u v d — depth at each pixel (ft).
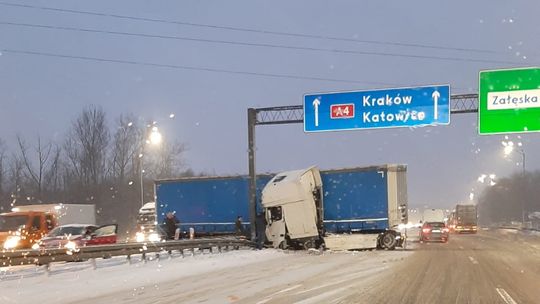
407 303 39.24
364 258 80.23
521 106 85.15
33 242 86.38
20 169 185.88
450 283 50.39
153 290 47.42
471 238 156.76
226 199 111.04
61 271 57.98
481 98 86.74
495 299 41.16
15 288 47.24
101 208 188.34
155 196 115.75
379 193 98.37
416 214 176.04
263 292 45.06
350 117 93.97
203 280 54.60
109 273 58.08
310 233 98.27
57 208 106.83
